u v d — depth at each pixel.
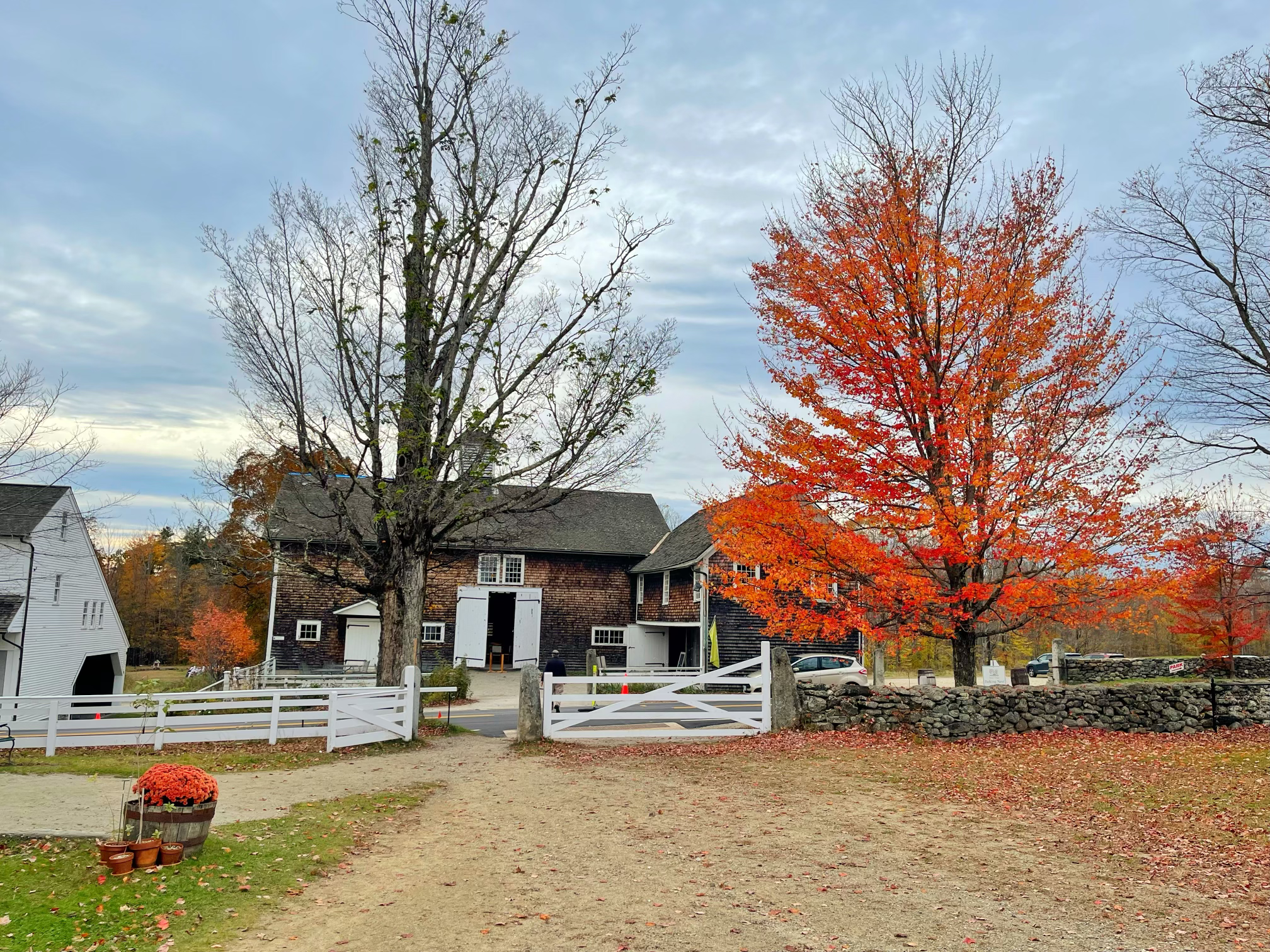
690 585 35.28
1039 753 14.95
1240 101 18.27
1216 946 6.60
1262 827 9.89
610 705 17.50
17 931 6.49
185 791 8.37
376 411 18.38
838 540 15.83
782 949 6.49
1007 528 15.02
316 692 16.45
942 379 15.54
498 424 18.03
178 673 56.59
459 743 17.50
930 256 15.48
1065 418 15.12
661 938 6.70
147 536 65.62
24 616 26.67
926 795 11.80
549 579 40.12
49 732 15.06
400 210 18.73
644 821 10.48
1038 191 15.82
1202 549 18.84
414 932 6.83
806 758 14.75
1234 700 18.16
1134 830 9.90
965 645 17.30
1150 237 20.23
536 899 7.61
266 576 20.50
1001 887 7.97
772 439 16.47
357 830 10.04
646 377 18.59
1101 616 15.62
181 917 6.98
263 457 29.55
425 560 19.91
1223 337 19.77
